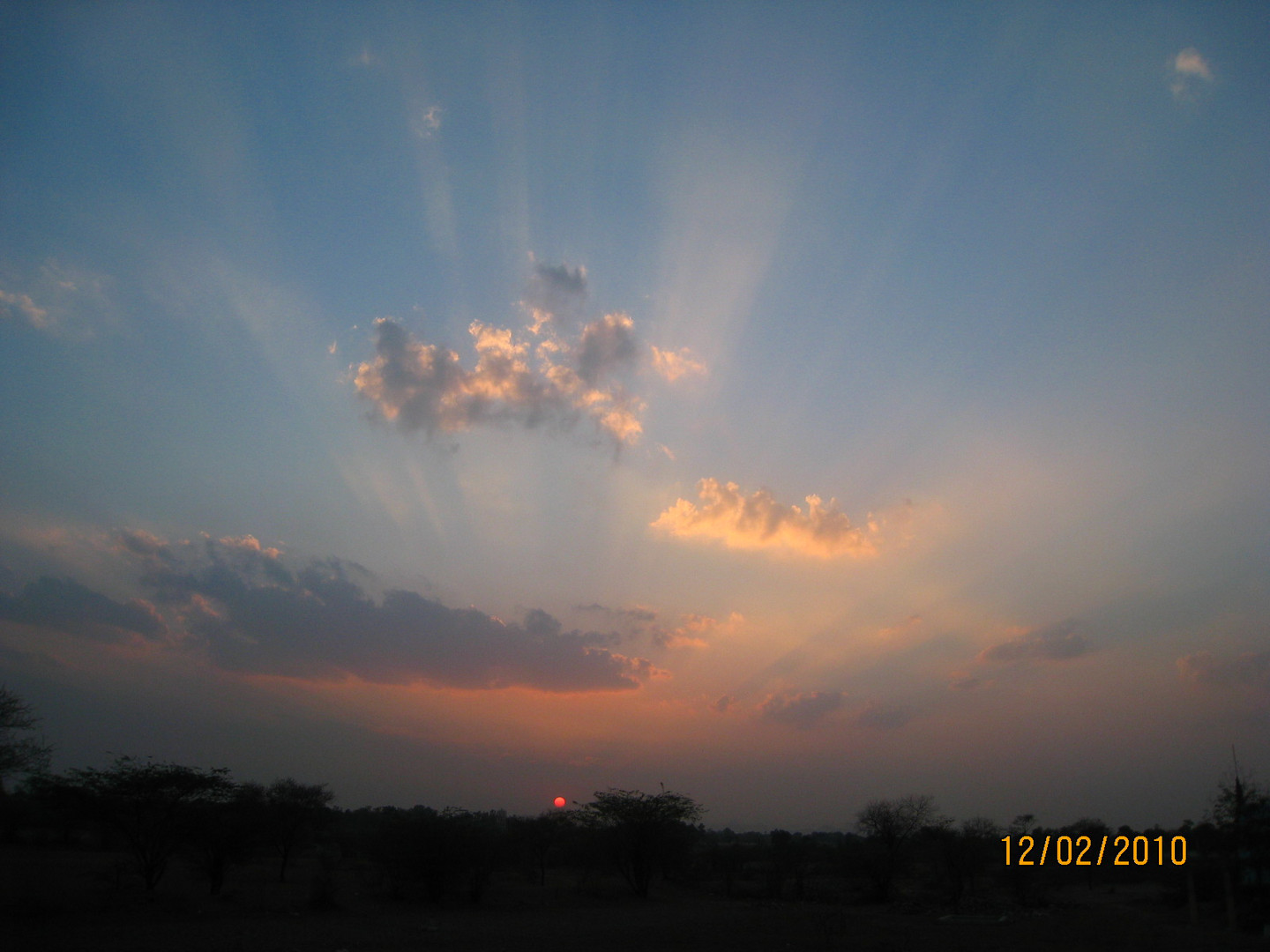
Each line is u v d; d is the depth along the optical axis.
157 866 47.34
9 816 71.44
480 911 51.38
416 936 36.25
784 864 77.38
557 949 32.47
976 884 77.62
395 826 57.69
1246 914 44.25
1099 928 39.84
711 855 92.38
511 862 64.31
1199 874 56.34
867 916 51.75
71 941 30.80
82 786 45.19
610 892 69.06
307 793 65.81
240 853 49.84
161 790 46.41
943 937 37.88
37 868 57.69
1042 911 56.75
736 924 43.84
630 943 34.78
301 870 76.62
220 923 38.19
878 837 70.44
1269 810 43.75
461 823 57.38
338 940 34.09
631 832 66.69
